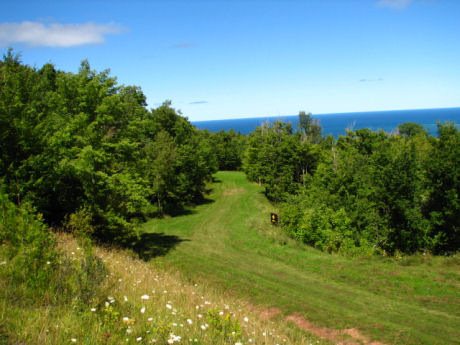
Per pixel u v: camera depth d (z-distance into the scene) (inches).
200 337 205.6
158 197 1379.2
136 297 268.2
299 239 920.3
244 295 517.0
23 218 245.4
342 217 878.4
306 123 2647.6
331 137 2559.1
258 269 685.3
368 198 930.1
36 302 207.3
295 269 681.6
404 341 363.9
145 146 1456.7
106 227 646.5
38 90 776.3
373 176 920.9
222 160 3341.5
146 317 223.6
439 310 445.4
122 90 714.8
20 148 494.9
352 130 1969.7
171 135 2017.7
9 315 181.2
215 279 605.0
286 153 1790.1
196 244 934.4
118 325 198.5
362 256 757.9
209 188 2202.3
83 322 190.1
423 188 844.6
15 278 225.3
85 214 559.8
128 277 330.3
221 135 3472.0
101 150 644.7
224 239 996.6
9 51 656.4
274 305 476.4
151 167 1346.0
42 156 502.3
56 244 296.0
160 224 1253.7
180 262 729.6
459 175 772.0
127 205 682.2
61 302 216.2
